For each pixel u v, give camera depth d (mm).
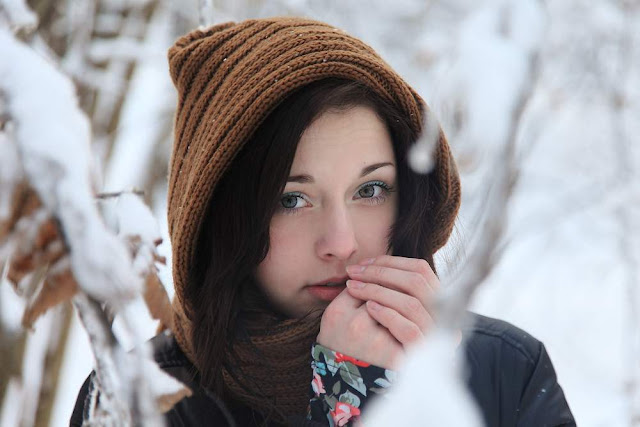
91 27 2529
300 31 1245
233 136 1174
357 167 1207
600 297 3963
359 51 1238
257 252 1221
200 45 1328
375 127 1224
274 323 1259
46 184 485
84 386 1348
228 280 1247
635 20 2455
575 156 3494
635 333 2188
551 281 4047
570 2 2387
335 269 1241
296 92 1184
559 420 1439
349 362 1151
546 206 3557
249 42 1277
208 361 1254
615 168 2930
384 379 1129
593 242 3873
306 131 1180
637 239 2557
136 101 3852
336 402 1154
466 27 456
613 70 2494
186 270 1287
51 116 496
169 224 1372
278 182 1173
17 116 492
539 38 443
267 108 1166
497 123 425
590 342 3645
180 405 1280
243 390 1275
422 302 1180
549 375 1511
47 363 2541
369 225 1270
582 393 3283
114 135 2941
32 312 538
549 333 3773
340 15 2891
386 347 1139
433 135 452
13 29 563
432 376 429
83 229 485
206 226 1297
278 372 1259
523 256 3787
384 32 3465
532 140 556
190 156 1297
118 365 506
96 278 486
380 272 1205
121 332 1064
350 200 1256
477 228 431
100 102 2953
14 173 510
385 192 1287
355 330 1153
